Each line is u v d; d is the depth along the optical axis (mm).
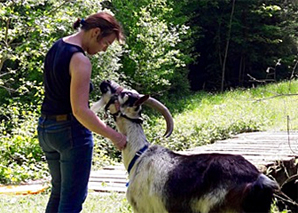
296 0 26641
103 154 11414
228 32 25641
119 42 3838
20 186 8211
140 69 18531
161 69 19484
